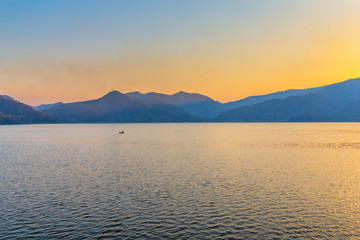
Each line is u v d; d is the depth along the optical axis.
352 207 37.16
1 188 46.44
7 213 34.94
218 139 158.62
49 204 38.31
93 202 39.09
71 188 46.28
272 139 156.62
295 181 50.94
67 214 34.66
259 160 76.50
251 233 29.61
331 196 41.78
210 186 47.41
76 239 28.20
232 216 34.06
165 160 76.88
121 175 56.38
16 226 31.19
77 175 56.56
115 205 37.84
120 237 28.64
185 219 33.12
